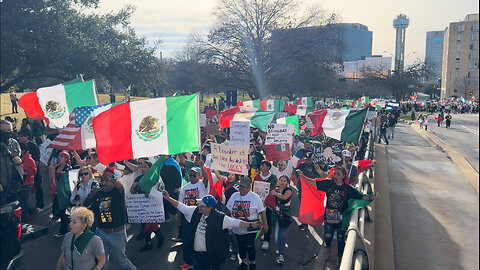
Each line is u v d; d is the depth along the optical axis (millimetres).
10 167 6781
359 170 9133
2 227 5109
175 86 52281
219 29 49875
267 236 7750
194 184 7098
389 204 11578
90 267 4793
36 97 11414
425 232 9688
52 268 6832
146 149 7000
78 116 8703
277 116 20312
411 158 21484
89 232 4805
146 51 29500
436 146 27078
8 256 5191
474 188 14266
